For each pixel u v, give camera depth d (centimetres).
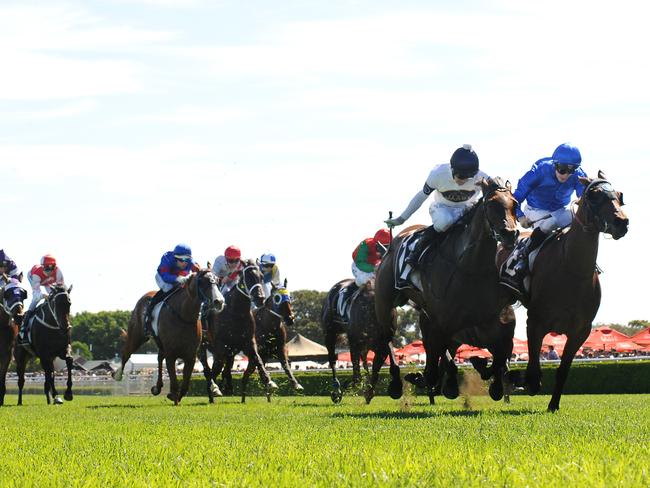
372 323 1902
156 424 1102
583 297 1154
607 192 1098
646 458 604
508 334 1195
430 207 1199
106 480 573
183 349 1850
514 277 1177
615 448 665
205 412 1423
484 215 1084
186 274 1911
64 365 8356
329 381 3139
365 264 1927
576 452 644
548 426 888
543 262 1172
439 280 1149
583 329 1176
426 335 1290
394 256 1304
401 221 1307
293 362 4741
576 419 1002
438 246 1174
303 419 1123
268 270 2344
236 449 738
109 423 1153
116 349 13112
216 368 2142
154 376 3581
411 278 1233
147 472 612
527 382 1202
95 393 3931
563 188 1209
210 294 1788
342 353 4750
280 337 2344
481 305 1127
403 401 1470
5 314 2162
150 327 1911
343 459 634
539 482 509
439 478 532
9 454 748
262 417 1205
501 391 1200
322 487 519
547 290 1164
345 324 2041
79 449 783
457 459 617
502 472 548
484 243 1102
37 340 2194
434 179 1181
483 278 1123
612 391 2670
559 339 4172
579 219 1127
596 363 2711
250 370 2175
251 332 2138
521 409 1258
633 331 9394
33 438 920
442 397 2112
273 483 537
